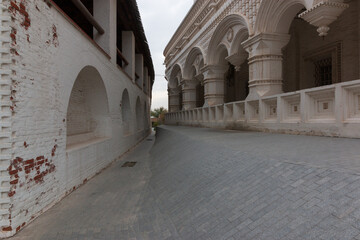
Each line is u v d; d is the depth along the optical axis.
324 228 1.76
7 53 2.90
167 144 9.24
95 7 7.86
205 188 3.46
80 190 4.82
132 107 12.49
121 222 3.28
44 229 3.09
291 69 10.97
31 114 3.37
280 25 7.94
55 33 4.09
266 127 7.50
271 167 2.96
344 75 8.69
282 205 2.22
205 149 5.23
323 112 5.56
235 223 2.35
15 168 2.99
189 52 16.70
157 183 4.95
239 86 15.98
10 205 2.89
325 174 2.32
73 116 6.38
